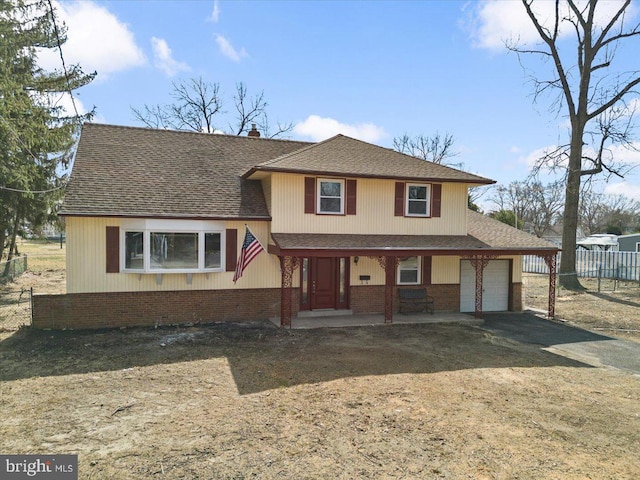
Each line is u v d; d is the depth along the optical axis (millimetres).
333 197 14180
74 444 5480
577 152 22719
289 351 10086
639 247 39812
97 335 11289
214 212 12961
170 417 6348
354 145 16266
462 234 15633
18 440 5578
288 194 13578
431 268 15594
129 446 5441
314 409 6715
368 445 5547
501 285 16453
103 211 11633
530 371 8992
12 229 23172
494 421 6395
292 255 12016
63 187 21156
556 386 8070
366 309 14977
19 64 20219
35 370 8453
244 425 6098
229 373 8422
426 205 15281
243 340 11039
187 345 10453
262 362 9164
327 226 14023
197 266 12820
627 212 65375
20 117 17141
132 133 15781
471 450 5465
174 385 7727
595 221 66750
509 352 10500
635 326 13789
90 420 6219
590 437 5941
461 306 16016
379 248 12930
